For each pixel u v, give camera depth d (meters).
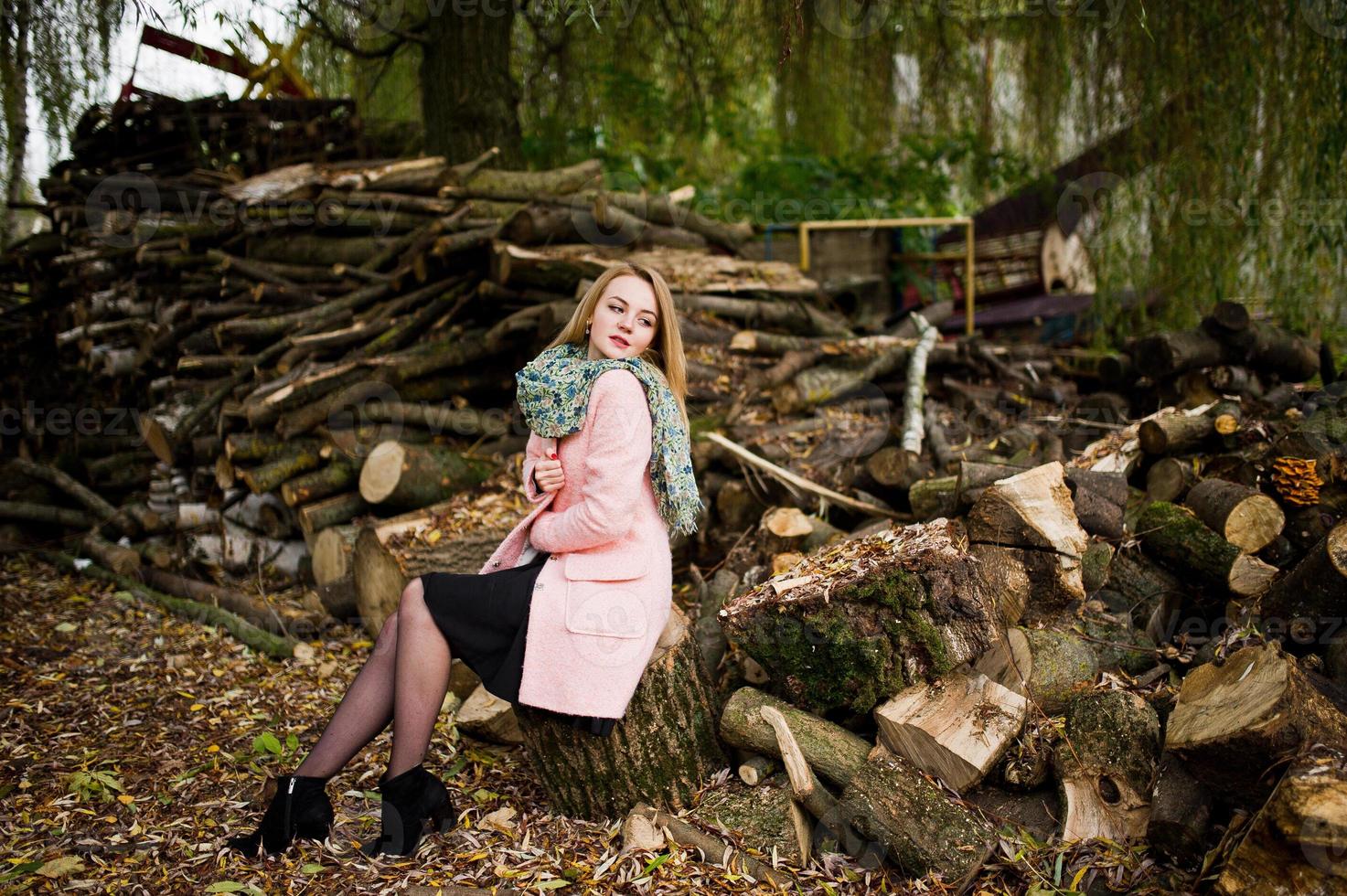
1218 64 5.45
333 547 4.15
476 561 3.76
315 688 3.59
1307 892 1.77
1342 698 2.21
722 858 2.36
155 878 2.34
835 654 2.47
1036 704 2.47
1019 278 8.47
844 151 9.04
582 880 2.32
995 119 8.16
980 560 2.67
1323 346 4.48
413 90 8.20
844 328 5.92
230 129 7.04
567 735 2.52
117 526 5.27
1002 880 2.22
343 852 2.46
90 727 3.23
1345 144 4.84
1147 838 2.19
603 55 7.83
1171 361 4.27
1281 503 2.98
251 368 4.95
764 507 4.15
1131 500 3.44
